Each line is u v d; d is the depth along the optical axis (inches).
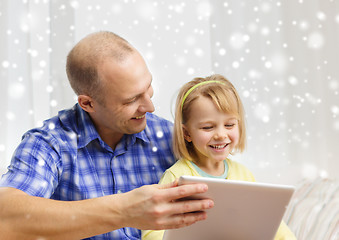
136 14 79.9
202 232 32.9
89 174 42.6
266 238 33.4
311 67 84.6
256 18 84.7
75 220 32.1
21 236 33.0
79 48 40.9
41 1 76.3
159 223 30.1
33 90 75.5
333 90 83.8
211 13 82.7
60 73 75.6
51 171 40.0
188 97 45.3
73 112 44.7
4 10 74.0
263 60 83.7
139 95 40.0
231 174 46.9
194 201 29.8
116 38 41.6
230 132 43.9
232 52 83.2
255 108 83.7
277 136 84.1
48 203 33.5
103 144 43.3
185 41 82.3
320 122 84.0
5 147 72.2
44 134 41.7
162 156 47.2
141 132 46.0
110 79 38.8
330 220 45.8
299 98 82.2
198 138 44.1
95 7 78.4
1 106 73.0
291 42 85.1
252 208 31.1
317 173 80.4
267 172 75.5
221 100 43.2
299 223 48.3
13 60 74.7
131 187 44.3
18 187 36.4
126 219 31.2
